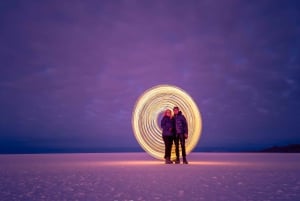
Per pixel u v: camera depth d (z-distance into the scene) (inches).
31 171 293.9
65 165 368.5
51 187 198.1
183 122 406.9
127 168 323.3
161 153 459.8
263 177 241.6
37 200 160.2
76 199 162.2
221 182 215.6
